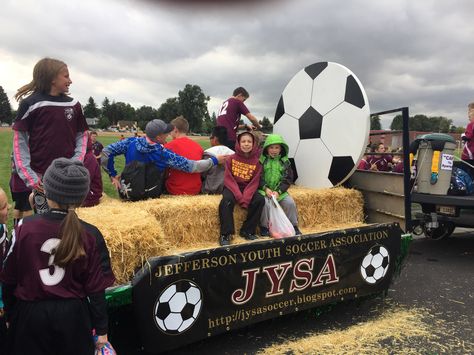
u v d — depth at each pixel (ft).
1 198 7.16
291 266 10.07
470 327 11.32
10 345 6.21
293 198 13.43
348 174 14.28
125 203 11.68
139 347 9.20
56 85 9.53
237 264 9.21
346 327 11.23
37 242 6.11
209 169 13.89
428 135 17.85
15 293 6.25
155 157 12.49
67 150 9.74
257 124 19.42
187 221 11.51
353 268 11.26
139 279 7.99
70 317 6.16
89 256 6.45
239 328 10.03
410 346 10.19
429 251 19.94
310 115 15.46
